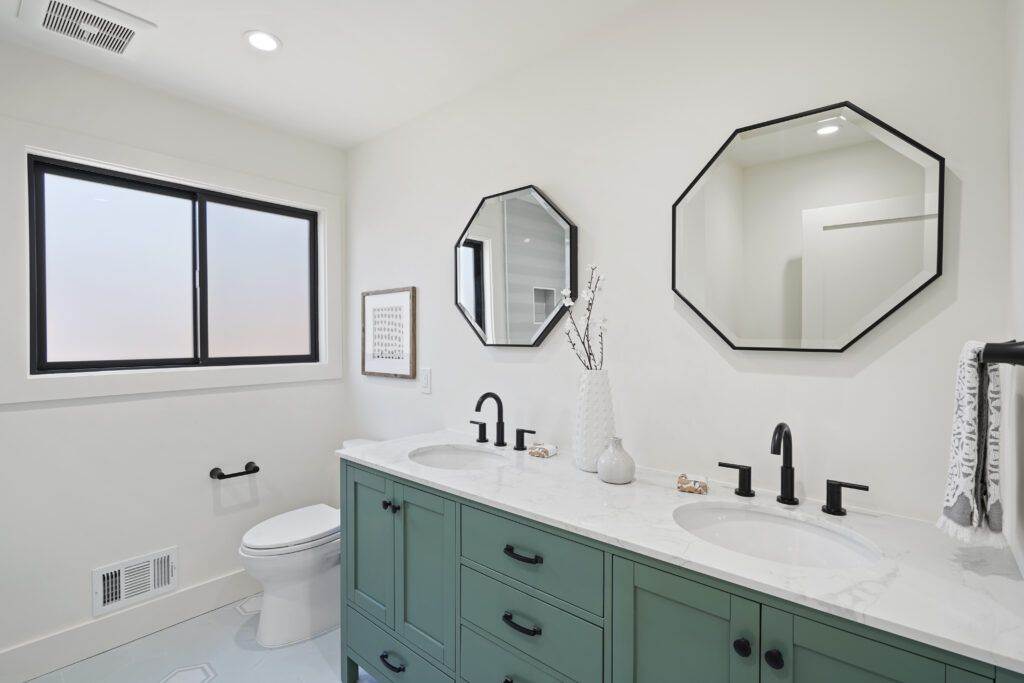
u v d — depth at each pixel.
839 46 1.31
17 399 1.87
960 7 1.15
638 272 1.69
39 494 1.92
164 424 2.26
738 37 1.47
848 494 1.30
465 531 1.45
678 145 1.59
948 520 0.90
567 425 1.89
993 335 1.11
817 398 1.35
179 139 2.29
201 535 2.37
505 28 1.79
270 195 2.61
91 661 1.98
